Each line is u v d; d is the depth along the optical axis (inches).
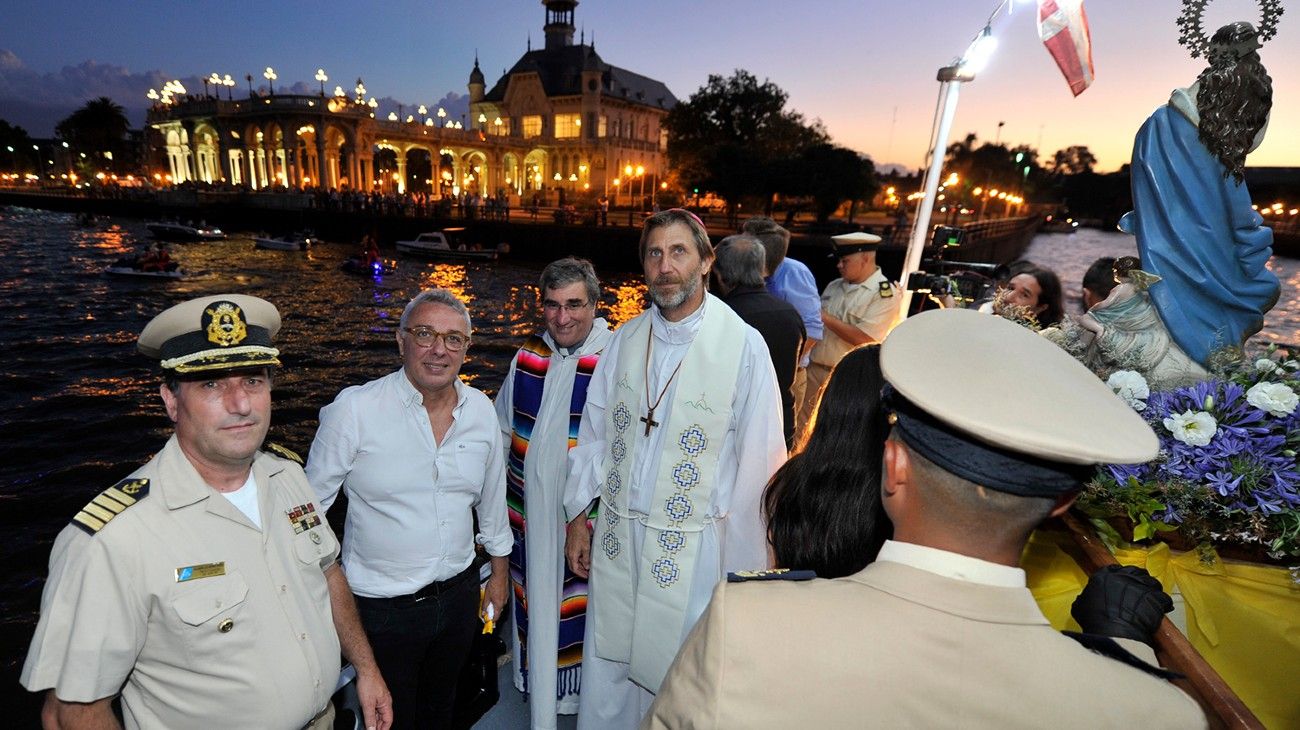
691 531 86.0
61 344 682.2
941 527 31.3
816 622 30.4
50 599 52.6
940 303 138.3
